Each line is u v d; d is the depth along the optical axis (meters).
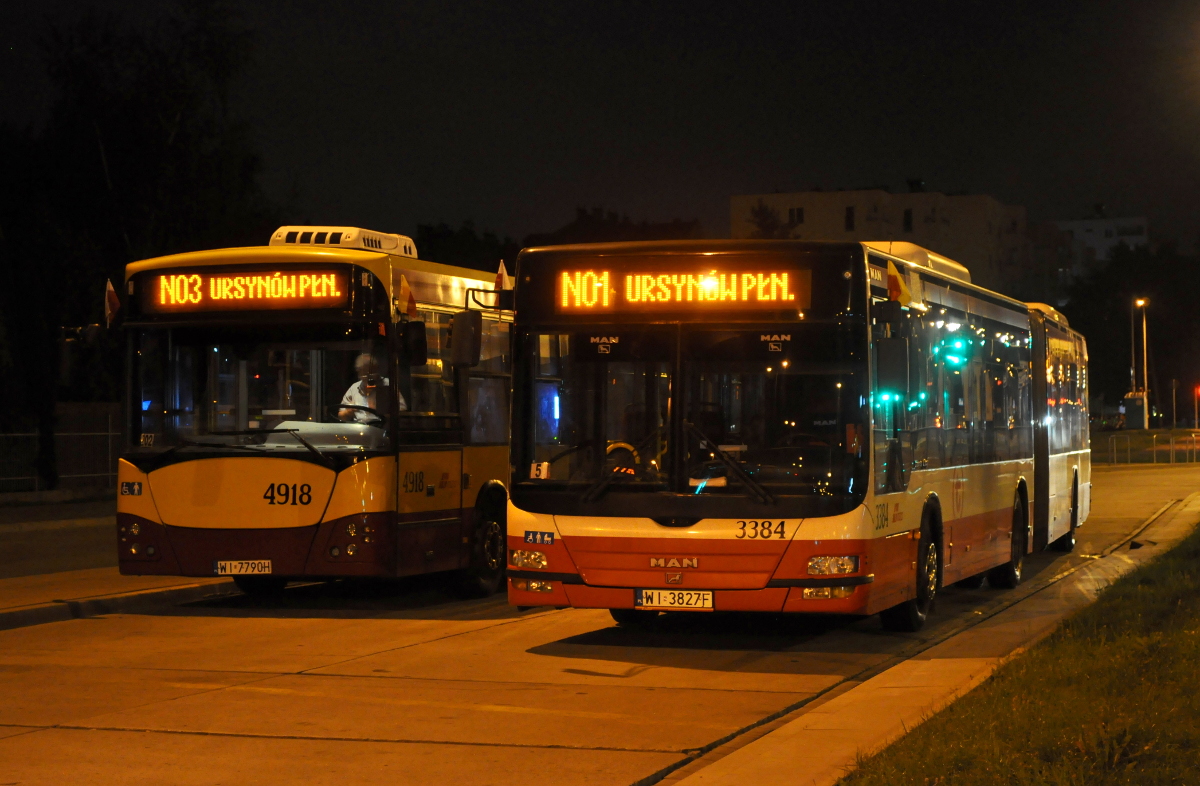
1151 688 7.83
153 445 13.37
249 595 15.20
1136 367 115.75
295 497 13.00
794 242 10.52
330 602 14.55
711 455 10.40
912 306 11.86
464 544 14.45
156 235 45.72
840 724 7.62
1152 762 6.12
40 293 40.25
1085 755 6.25
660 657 10.75
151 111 44.44
